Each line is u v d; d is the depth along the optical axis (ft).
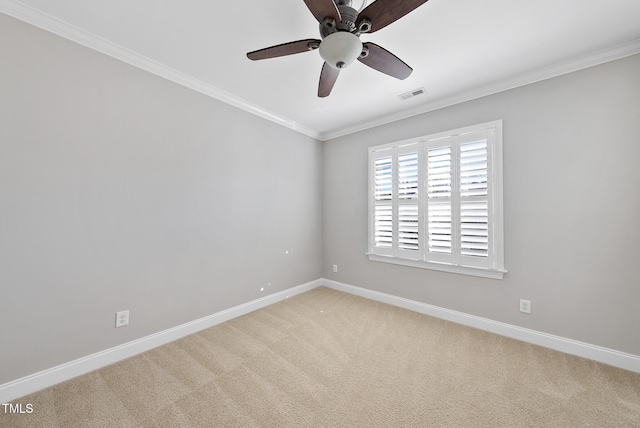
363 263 11.24
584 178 6.56
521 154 7.42
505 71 7.19
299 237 11.66
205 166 8.20
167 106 7.29
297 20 5.38
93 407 4.83
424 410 4.80
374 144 10.90
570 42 5.99
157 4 4.94
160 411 4.75
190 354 6.69
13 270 5.05
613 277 6.23
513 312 7.58
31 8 5.05
